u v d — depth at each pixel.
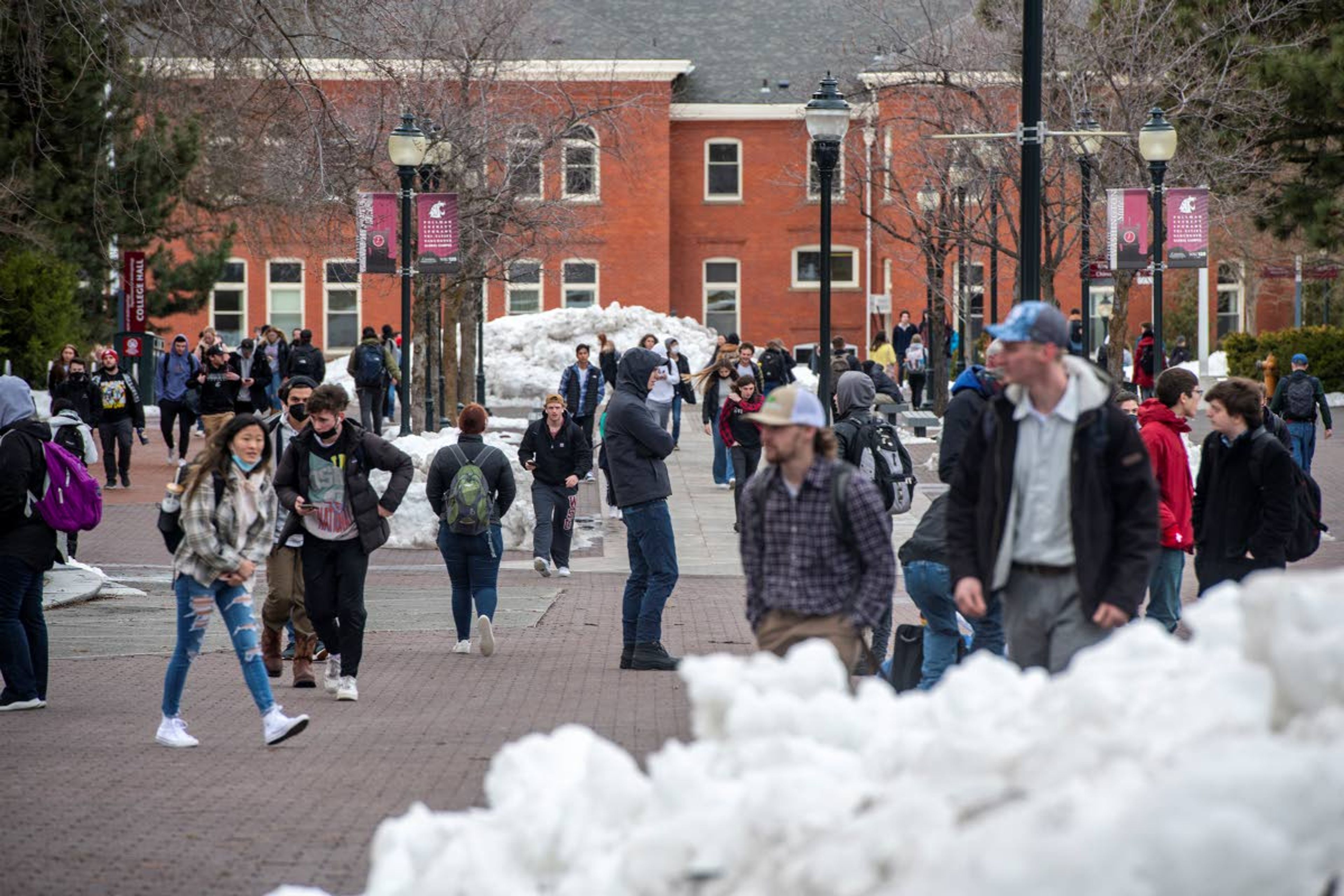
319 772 19.02
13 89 57.50
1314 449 51.22
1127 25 66.56
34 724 22.47
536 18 108.81
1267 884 6.46
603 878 8.23
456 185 69.75
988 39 69.50
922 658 21.20
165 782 18.45
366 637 31.48
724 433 49.88
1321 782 6.57
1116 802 6.83
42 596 25.28
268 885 13.84
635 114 127.12
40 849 15.18
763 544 14.84
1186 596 35.31
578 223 89.00
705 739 9.24
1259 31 78.25
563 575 40.84
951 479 20.45
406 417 51.69
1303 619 7.25
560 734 10.02
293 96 45.81
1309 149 81.56
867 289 130.62
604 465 27.64
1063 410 13.37
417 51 63.97
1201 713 7.30
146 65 51.19
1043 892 6.65
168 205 82.62
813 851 7.53
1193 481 47.06
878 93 80.44
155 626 32.56
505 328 115.00
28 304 77.62
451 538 28.86
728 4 151.38
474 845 8.91
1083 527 13.24
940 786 7.60
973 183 70.31
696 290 144.50
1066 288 128.12
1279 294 136.25
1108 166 63.16
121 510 52.31
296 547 25.33
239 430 20.47
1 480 23.08
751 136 143.88
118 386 57.25
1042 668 13.78
